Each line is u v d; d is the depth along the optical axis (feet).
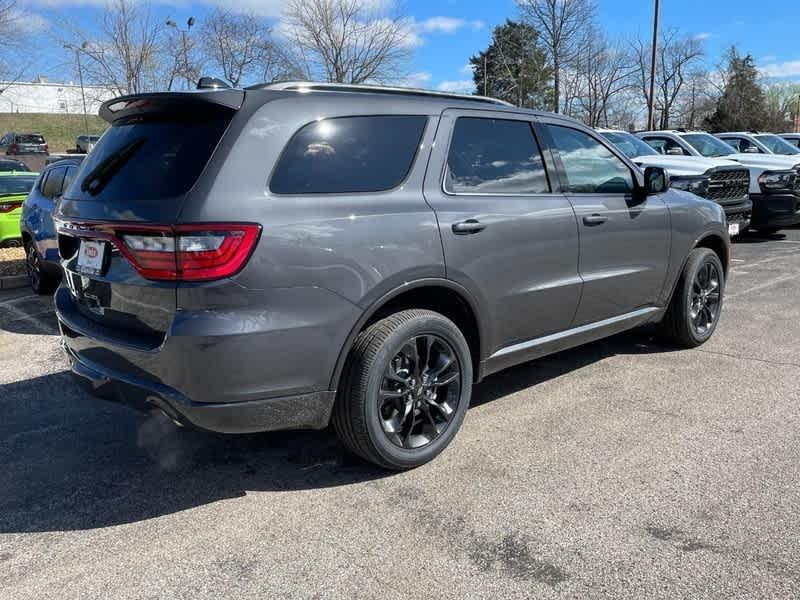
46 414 13.97
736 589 7.95
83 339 10.50
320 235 9.52
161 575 8.54
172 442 12.55
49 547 9.21
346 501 10.23
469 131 12.03
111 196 9.86
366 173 10.40
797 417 12.84
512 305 12.34
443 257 10.93
